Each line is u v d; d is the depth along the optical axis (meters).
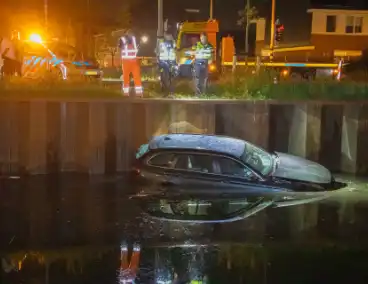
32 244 7.32
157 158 9.25
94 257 6.82
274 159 9.77
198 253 6.95
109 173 11.27
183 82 15.88
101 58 28.00
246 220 8.26
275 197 9.04
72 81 15.27
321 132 11.77
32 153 11.10
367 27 34.69
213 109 11.48
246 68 19.86
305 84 15.14
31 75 15.23
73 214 8.64
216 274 6.29
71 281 6.07
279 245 7.25
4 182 10.70
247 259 6.75
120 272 6.34
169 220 8.30
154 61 24.12
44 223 8.21
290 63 21.66
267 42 36.03
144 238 7.53
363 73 21.81
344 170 11.78
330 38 34.75
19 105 11.03
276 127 11.77
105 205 9.12
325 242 7.35
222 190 8.97
